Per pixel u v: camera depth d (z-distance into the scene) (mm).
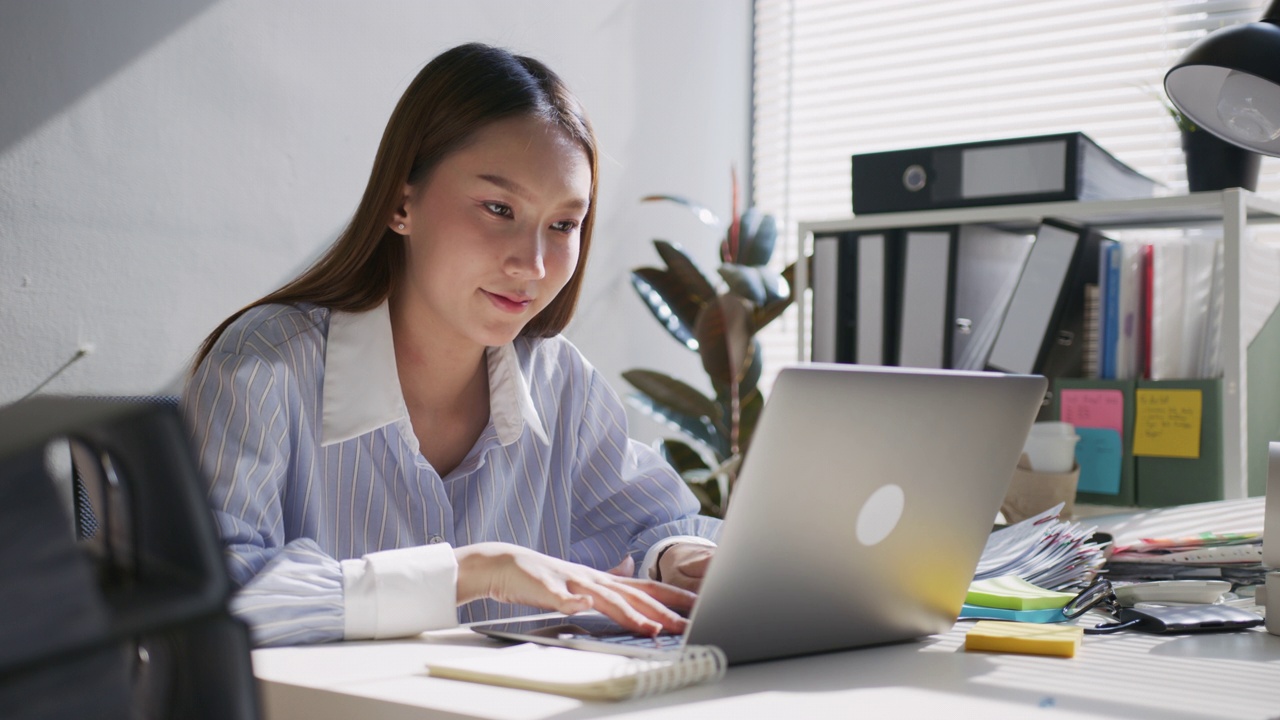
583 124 1100
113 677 323
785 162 3139
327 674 648
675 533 1200
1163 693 615
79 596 323
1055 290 1764
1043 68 2762
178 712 348
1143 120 2615
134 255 1773
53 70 1669
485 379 1218
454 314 1077
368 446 1089
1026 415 807
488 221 1046
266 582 780
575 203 1072
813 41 3111
